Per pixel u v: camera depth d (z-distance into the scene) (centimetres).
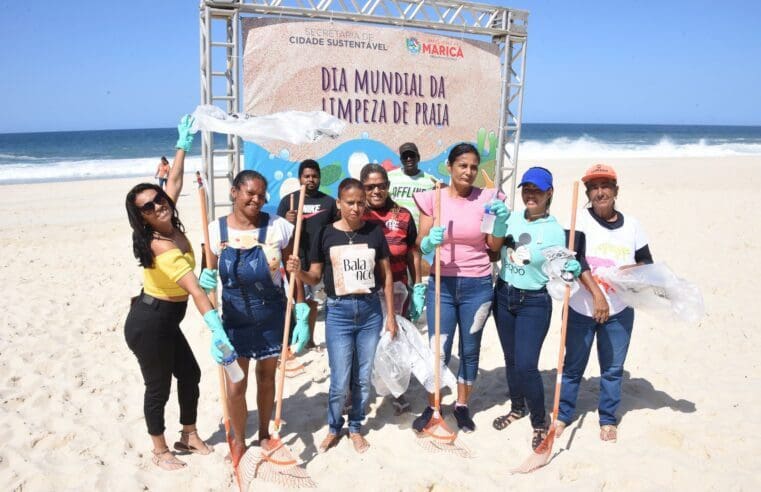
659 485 345
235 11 561
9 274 885
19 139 8400
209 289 340
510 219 384
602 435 399
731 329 618
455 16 677
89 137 8725
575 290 372
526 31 714
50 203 1716
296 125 388
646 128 13275
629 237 388
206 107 387
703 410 436
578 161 3180
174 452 386
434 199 395
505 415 437
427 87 666
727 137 7631
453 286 391
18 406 453
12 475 357
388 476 356
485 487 347
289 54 591
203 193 347
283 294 364
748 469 358
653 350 564
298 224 352
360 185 363
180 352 366
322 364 541
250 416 442
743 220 1237
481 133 710
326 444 389
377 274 388
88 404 459
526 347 377
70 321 656
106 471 363
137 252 326
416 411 451
